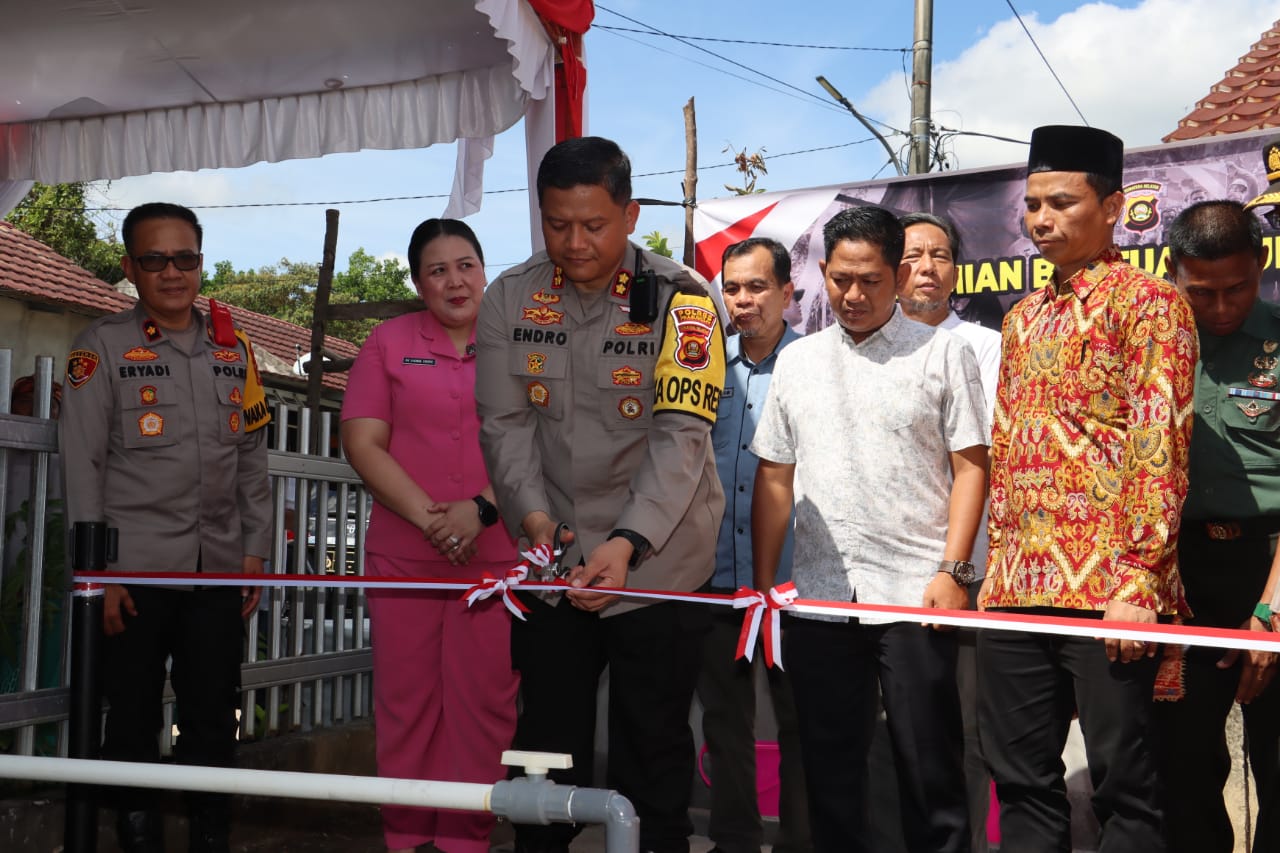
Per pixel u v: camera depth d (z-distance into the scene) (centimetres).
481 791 155
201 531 335
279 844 380
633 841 146
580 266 251
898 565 271
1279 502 278
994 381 401
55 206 2302
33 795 321
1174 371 233
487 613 332
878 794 303
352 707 454
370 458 331
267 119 562
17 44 496
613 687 267
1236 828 367
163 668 327
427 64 522
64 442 316
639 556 241
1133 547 231
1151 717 233
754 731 334
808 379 289
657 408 253
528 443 271
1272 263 413
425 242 339
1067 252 250
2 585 338
